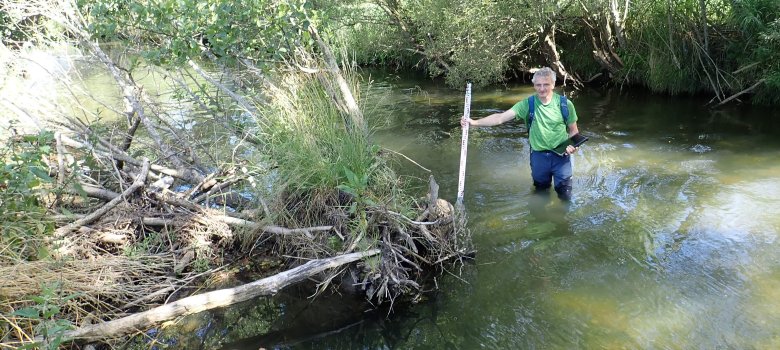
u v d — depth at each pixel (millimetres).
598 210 5043
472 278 4066
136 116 7234
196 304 3492
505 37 10172
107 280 3725
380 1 12039
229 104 6570
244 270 4188
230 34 5098
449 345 3379
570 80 10906
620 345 3281
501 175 6035
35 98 5461
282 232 4289
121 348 3342
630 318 3529
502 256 4344
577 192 5473
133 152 6039
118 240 4141
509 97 9977
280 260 4309
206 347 3381
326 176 4496
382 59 13844
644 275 3986
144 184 4402
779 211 4809
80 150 5066
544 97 5156
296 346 3400
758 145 6633
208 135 6594
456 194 5562
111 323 3287
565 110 5098
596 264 4164
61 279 3447
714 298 3678
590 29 10297
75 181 4273
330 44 6734
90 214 4141
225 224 4430
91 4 5508
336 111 5316
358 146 4730
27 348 2887
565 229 4723
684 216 4828
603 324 3484
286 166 4645
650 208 5027
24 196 3748
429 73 12438
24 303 3297
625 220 4820
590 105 9180
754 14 8039
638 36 9812
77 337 3182
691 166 6035
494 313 3656
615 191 5449
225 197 4773
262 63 5430
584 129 7762
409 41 12266
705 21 8508
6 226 3512
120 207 4344
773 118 7715
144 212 4395
